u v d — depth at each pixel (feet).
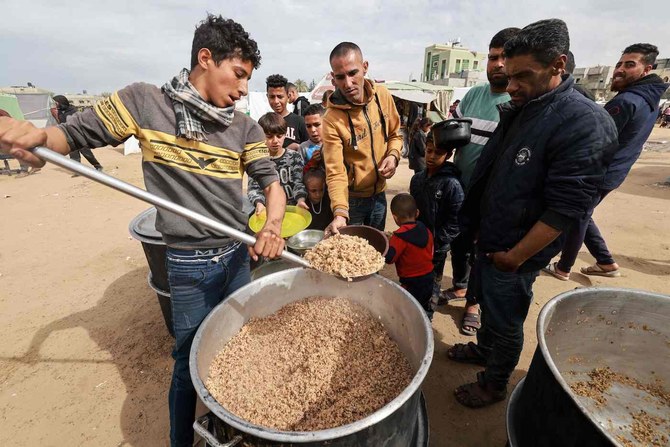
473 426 7.00
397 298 6.18
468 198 7.05
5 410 7.60
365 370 5.96
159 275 8.48
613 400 5.89
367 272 5.88
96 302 11.35
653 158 35.73
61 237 16.51
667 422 5.58
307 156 13.33
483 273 6.28
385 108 9.51
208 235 5.34
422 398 5.88
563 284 11.63
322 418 5.01
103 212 19.85
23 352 9.22
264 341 6.41
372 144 9.32
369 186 9.88
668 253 13.70
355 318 6.92
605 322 5.90
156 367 8.64
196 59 4.61
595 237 11.64
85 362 8.86
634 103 9.59
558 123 4.82
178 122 4.62
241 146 5.41
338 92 8.76
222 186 5.32
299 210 9.65
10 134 3.68
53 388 8.12
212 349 5.67
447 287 11.90
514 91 5.27
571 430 3.94
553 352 5.84
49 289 12.14
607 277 12.01
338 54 8.01
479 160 6.73
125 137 4.81
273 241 5.18
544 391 4.46
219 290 6.06
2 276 13.07
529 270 5.68
